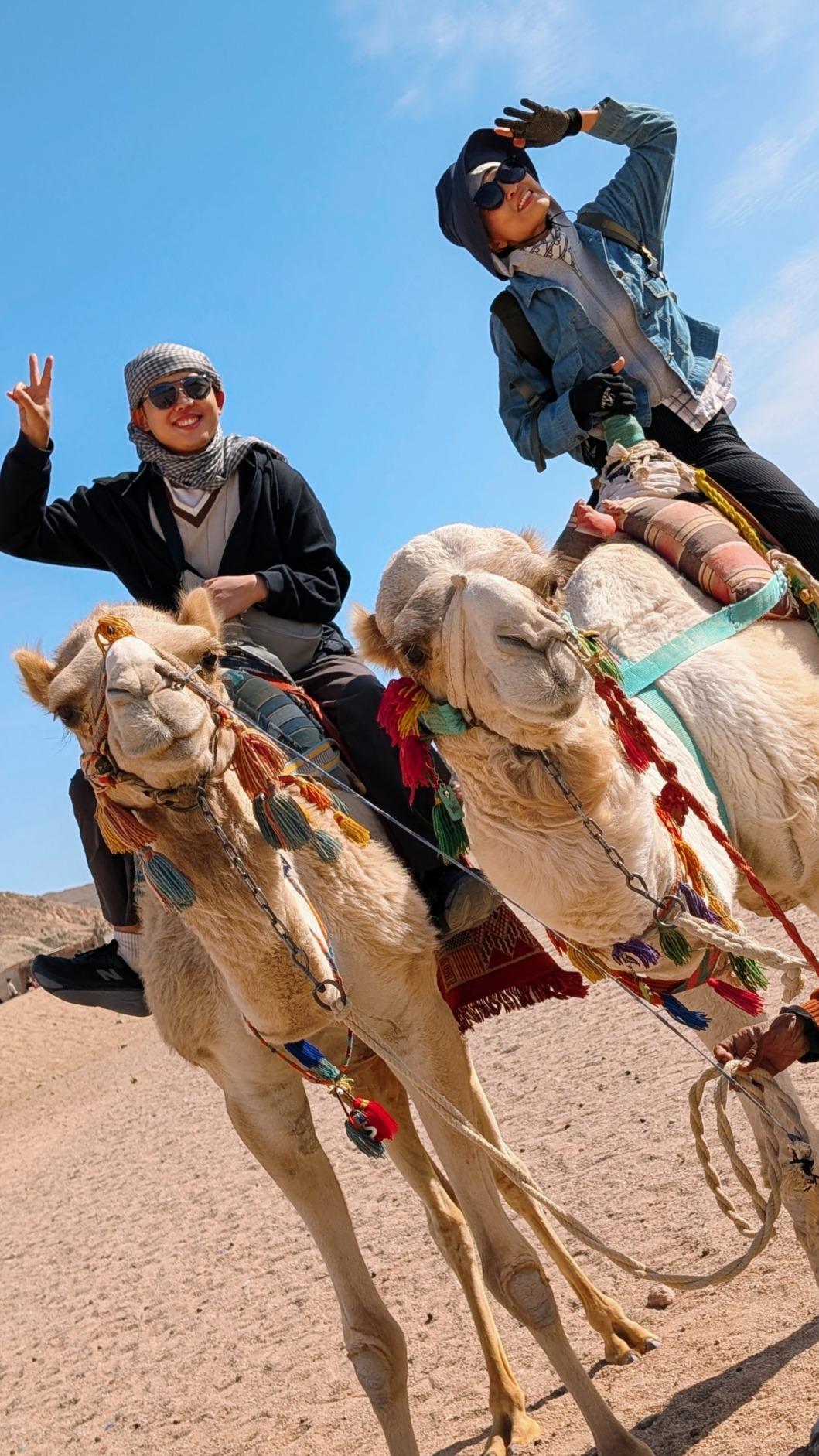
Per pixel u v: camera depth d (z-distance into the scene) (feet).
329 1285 25.82
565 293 18.01
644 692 13.51
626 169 18.86
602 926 12.07
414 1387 18.22
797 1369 13.52
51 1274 36.76
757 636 14.39
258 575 16.22
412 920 14.02
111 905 16.66
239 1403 21.20
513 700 10.74
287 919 12.51
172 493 17.16
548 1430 15.15
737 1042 11.43
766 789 13.30
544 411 17.99
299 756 13.03
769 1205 11.70
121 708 11.43
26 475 16.76
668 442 17.99
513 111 18.29
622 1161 23.59
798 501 16.99
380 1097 16.76
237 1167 40.93
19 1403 26.37
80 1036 100.17
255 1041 14.10
